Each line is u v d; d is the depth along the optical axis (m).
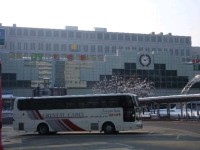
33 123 31.77
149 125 44.22
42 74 95.81
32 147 20.20
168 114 65.50
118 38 125.56
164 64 103.50
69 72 97.25
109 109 30.59
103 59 100.75
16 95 93.75
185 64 105.38
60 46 119.12
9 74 94.38
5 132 35.81
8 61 94.69
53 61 97.00
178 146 18.92
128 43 126.75
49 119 31.52
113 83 96.12
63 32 119.81
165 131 32.31
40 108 31.81
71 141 23.66
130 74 100.56
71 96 31.53
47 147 20.03
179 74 104.56
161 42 131.88
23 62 95.25
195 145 19.38
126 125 30.12
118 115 30.34
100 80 98.62
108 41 124.19
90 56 99.75
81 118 31.02
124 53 100.81
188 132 30.56
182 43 135.12
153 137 25.56
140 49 128.50
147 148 18.28
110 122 30.44
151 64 102.38
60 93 82.19
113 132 30.44
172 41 133.62
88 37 122.06
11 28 115.12
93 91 96.56
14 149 19.22
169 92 103.12
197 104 70.50
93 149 18.39
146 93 96.50
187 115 65.25
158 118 65.62
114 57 100.00
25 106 32.12
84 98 31.20
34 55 96.31
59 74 96.75
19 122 32.06
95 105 30.91
